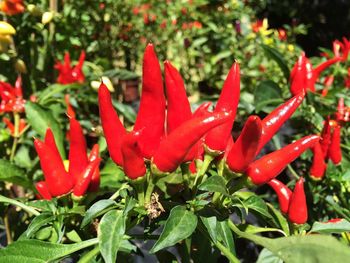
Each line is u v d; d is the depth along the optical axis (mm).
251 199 176
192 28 755
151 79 155
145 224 185
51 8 441
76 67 382
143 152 162
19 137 344
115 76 419
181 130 150
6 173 225
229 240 163
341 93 339
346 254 135
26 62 429
